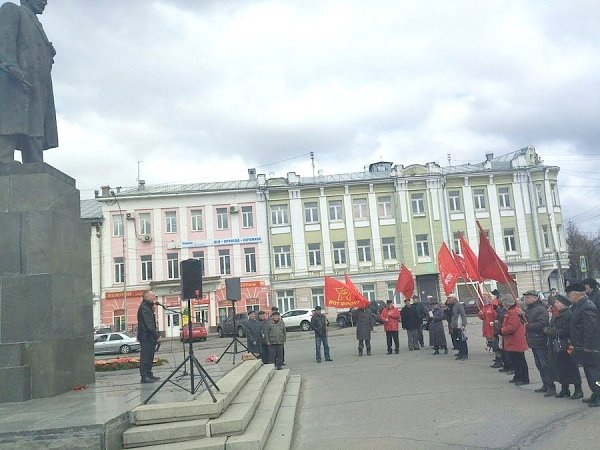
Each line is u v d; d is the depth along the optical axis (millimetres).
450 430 6551
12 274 8219
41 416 6277
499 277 12344
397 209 40938
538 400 8086
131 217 40562
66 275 8820
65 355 8492
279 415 8023
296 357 18078
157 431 6121
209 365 12445
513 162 42062
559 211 41719
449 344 18984
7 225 8375
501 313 11508
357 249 40719
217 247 40719
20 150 9523
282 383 10289
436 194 41156
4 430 5633
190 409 6496
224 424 6215
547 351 8414
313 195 41281
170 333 38938
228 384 8227
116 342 28391
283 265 40688
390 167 45781
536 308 8781
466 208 41250
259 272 40344
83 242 9688
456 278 16047
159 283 39156
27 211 8398
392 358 15484
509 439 6020
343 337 26484
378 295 39969
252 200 41250
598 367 7363
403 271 18750
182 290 7707
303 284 40125
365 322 16906
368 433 6699
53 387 7988
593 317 7414
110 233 40625
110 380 10023
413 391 9461
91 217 40625
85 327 9422
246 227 40969
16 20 9250
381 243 40750
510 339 9539
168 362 14367
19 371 7629
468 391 9148
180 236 40688
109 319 39656
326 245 40625
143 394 7688
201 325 33656
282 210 41406
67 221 9062
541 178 41562
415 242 40719
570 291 7641
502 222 41094
